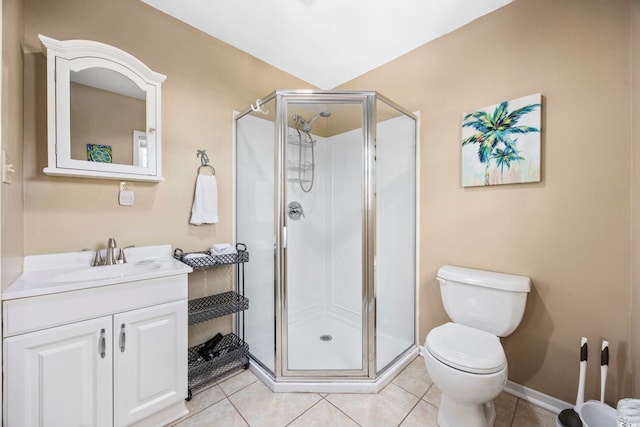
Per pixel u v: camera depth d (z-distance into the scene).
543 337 1.57
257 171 1.98
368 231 1.82
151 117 1.60
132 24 1.65
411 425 1.41
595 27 1.40
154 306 1.35
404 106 2.24
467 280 1.66
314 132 2.31
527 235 1.62
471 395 1.22
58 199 1.41
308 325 2.43
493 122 1.72
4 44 1.05
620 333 1.34
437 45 2.04
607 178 1.37
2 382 0.98
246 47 2.16
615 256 1.35
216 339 1.92
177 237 1.84
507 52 1.69
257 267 2.00
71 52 1.35
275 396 1.63
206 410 1.51
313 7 1.74
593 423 1.27
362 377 1.70
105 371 1.20
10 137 1.12
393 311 2.04
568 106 1.48
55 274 1.29
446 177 1.99
